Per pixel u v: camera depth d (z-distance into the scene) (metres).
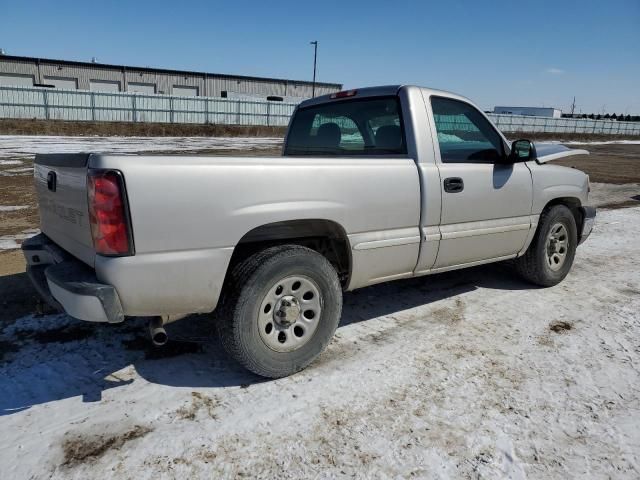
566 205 5.03
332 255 3.49
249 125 45.09
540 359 3.36
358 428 2.58
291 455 2.37
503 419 2.68
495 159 4.09
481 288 4.78
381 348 3.47
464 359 3.34
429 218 3.57
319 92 73.81
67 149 19.72
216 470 2.26
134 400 2.78
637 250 6.43
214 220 2.65
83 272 2.64
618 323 3.99
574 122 60.59
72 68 54.69
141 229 2.47
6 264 5.11
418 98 3.64
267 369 2.93
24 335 3.51
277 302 2.95
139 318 3.84
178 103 42.31
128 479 2.19
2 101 35.66
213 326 3.73
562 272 4.85
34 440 2.42
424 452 2.41
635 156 26.97
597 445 2.49
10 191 10.10
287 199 2.88
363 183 3.19
